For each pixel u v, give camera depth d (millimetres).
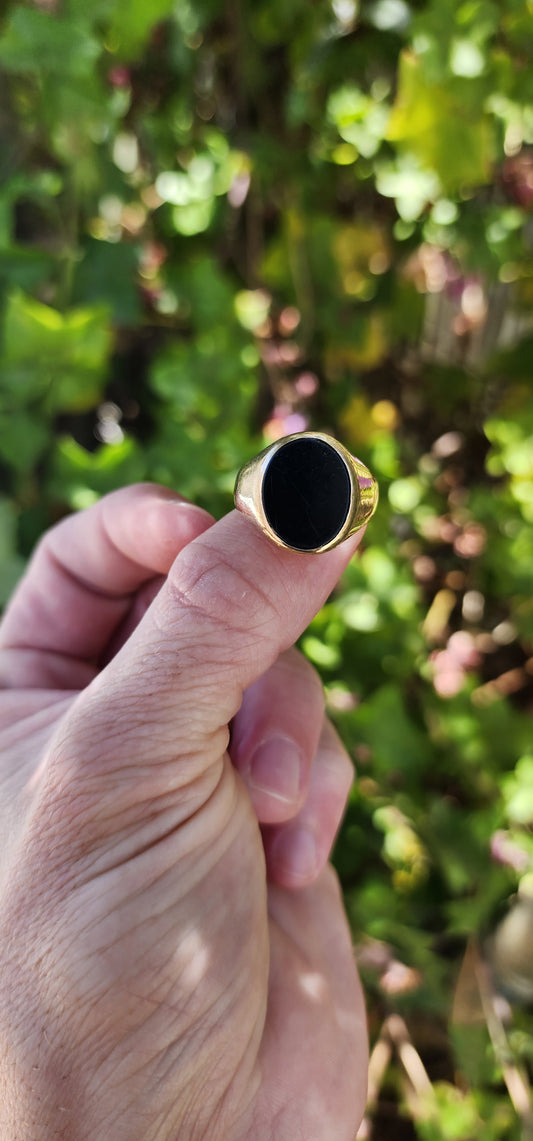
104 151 270
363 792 288
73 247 264
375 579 277
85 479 250
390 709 276
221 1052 106
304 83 302
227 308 297
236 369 276
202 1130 105
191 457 258
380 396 420
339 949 151
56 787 99
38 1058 95
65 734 101
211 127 331
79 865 99
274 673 147
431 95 274
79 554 161
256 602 97
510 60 273
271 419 353
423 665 314
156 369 273
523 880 268
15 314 231
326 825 156
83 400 256
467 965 277
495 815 275
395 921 275
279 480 94
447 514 392
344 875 287
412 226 349
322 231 341
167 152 329
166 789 101
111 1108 97
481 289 379
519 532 358
